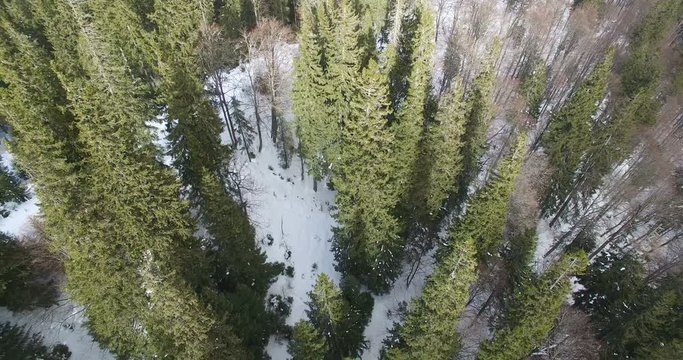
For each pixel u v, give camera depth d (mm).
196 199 36062
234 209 30547
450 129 33531
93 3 42250
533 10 64812
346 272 37906
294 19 59094
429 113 40906
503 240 35906
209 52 40062
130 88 29484
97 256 24797
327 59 39219
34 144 23047
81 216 24016
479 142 39094
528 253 32531
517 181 39000
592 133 45875
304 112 38844
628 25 65062
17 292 29531
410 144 33875
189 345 21703
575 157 43531
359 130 30344
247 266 33344
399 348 27297
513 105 49188
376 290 37969
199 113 31703
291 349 28125
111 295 25828
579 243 44625
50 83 31562
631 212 46312
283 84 44406
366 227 33562
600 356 31469
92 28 30625
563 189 45531
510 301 30547
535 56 60688
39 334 30281
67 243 24750
